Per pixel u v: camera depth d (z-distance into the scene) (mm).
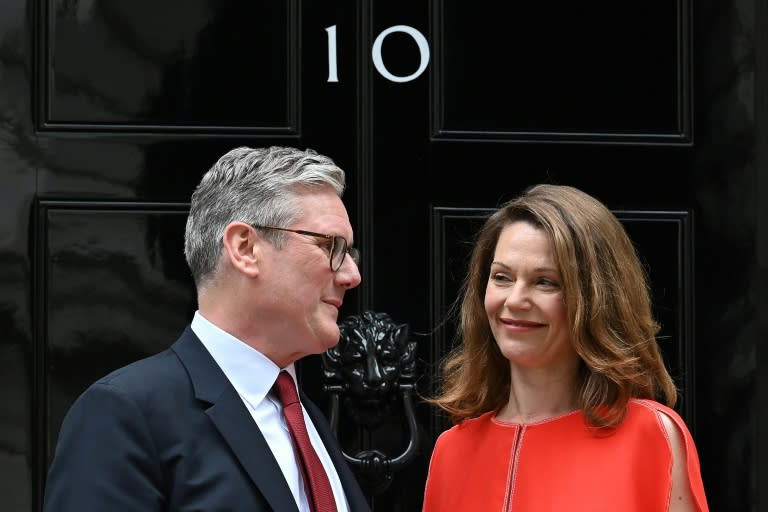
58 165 4613
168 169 4656
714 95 4805
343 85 4754
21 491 4512
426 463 4711
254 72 4711
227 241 3277
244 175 3307
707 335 4773
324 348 3381
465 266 4750
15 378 4531
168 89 4672
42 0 4625
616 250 3607
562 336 3598
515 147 4797
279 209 3271
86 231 4613
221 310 3311
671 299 4781
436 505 3900
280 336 3312
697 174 4809
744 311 4742
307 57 4738
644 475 3494
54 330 4570
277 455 3275
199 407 3172
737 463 4715
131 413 3062
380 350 4637
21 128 4602
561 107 4816
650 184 4816
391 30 4777
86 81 4637
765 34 4785
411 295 4734
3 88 4598
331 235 3305
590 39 4844
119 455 3014
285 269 3271
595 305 3527
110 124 4645
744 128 4781
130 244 4625
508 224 3686
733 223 4777
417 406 4707
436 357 4719
